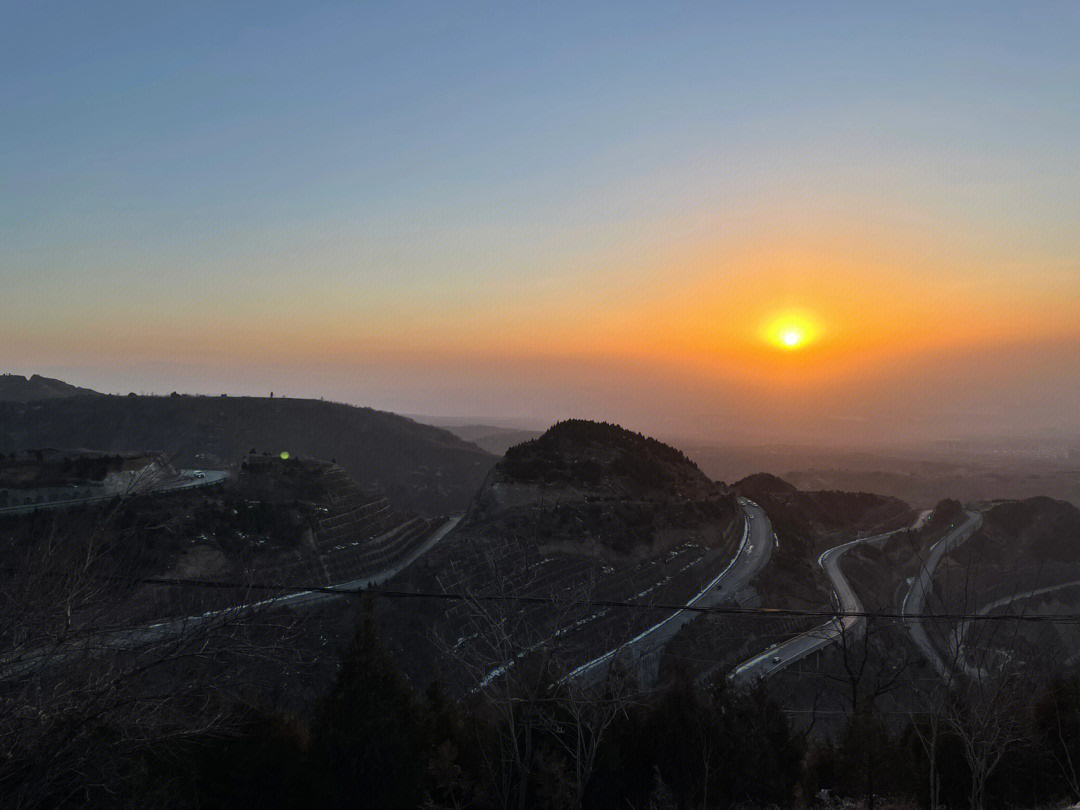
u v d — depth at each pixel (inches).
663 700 928.3
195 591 640.4
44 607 524.1
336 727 773.3
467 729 880.3
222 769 720.3
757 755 926.4
